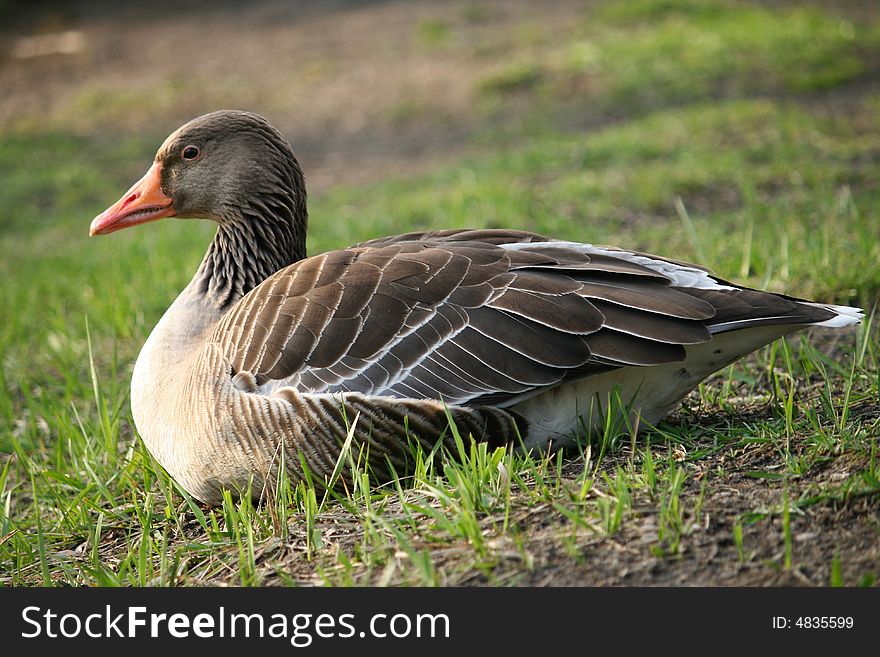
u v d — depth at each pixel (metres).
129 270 19.84
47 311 18.47
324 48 41.66
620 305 8.60
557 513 7.73
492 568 7.21
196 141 10.81
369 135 31.06
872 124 23.44
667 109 27.80
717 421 9.73
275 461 8.91
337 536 8.26
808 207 17.62
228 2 51.88
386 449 8.78
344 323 8.84
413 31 42.12
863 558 6.79
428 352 8.70
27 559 9.59
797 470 7.98
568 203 19.78
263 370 8.91
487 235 10.05
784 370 11.05
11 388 14.91
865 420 8.95
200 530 9.64
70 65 43.53
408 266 9.06
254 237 10.94
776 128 23.23
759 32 32.84
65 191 29.27
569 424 9.00
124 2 53.41
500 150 26.88
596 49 33.59
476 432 8.77
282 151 10.97
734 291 8.69
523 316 8.63
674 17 36.88
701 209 18.81
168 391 9.82
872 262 13.45
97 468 11.05
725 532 7.25
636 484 7.99
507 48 36.69
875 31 32.88
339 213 22.36
